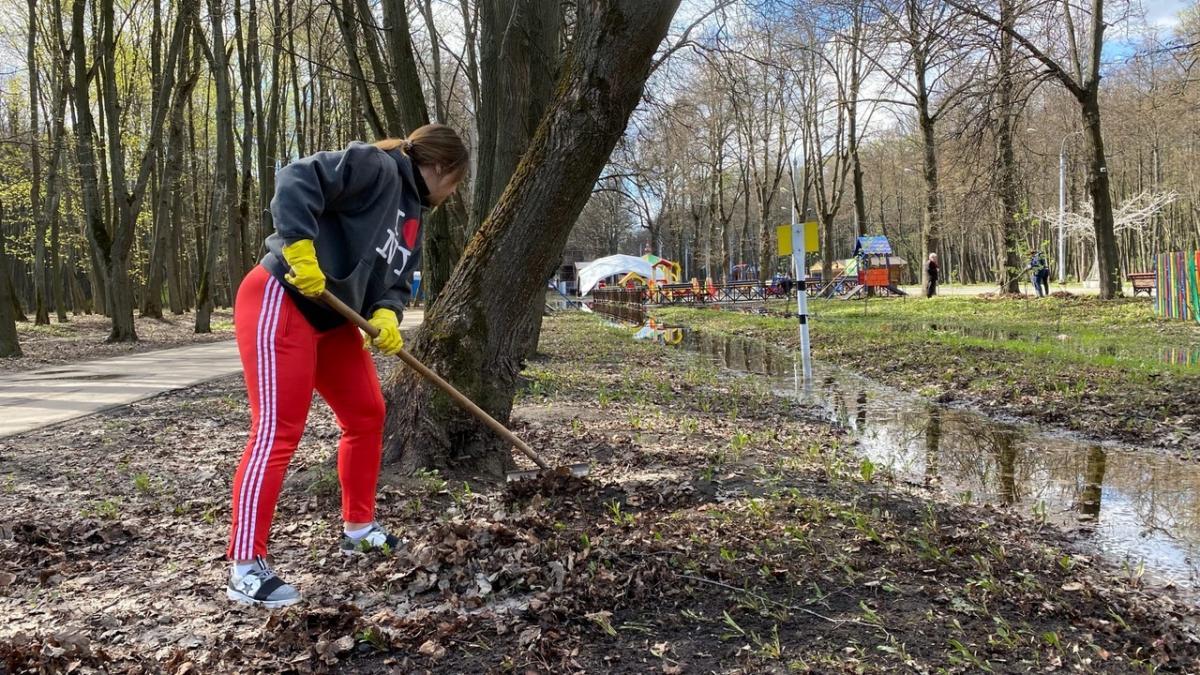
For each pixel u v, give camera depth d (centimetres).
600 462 497
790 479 445
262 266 291
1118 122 3812
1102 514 425
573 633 260
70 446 584
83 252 3222
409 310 3300
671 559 310
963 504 429
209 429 652
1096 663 249
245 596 282
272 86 2520
